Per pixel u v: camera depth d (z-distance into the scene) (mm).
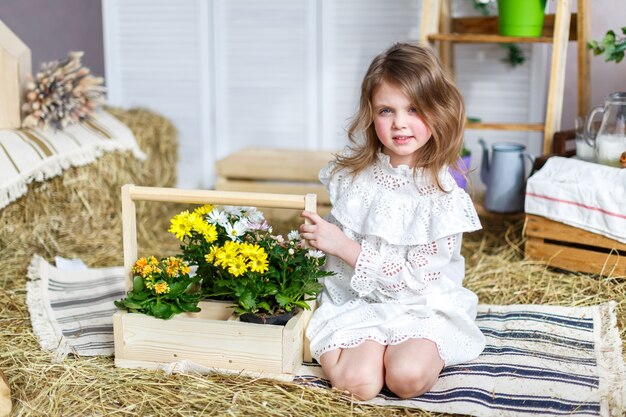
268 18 3113
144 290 1643
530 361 1679
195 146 3316
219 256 1549
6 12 2744
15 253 2270
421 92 1545
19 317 1918
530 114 2896
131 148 2646
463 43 2916
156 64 3262
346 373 1520
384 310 1613
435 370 1547
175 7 3184
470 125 2545
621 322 1865
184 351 1593
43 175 2316
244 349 1561
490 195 2533
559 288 2086
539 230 2189
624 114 2109
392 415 1473
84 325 1869
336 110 3141
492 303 2045
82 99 2521
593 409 1473
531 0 2451
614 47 2289
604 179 2057
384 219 1609
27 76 2453
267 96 3203
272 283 1628
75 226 2459
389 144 1591
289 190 2832
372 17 3008
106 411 1459
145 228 2709
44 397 1511
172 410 1451
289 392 1521
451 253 1619
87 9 3154
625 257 2043
